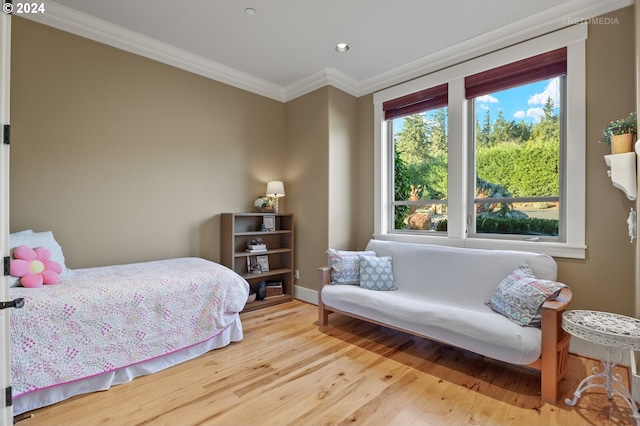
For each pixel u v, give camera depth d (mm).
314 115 3826
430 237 3293
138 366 2107
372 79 3795
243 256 3748
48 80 2533
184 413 1714
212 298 2475
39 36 2490
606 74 2273
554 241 2596
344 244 3832
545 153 2658
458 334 2092
